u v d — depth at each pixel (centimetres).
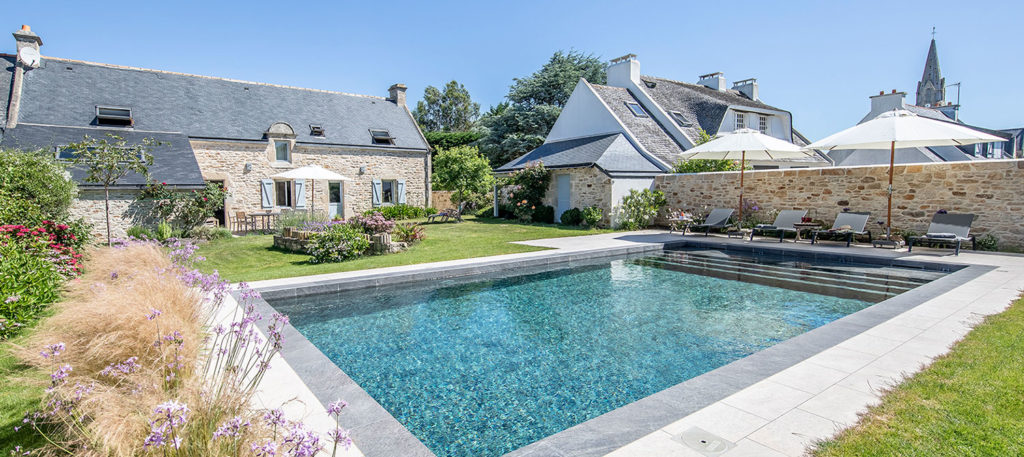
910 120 966
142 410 225
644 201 1620
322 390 347
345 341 559
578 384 434
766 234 1360
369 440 276
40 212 898
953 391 316
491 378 450
